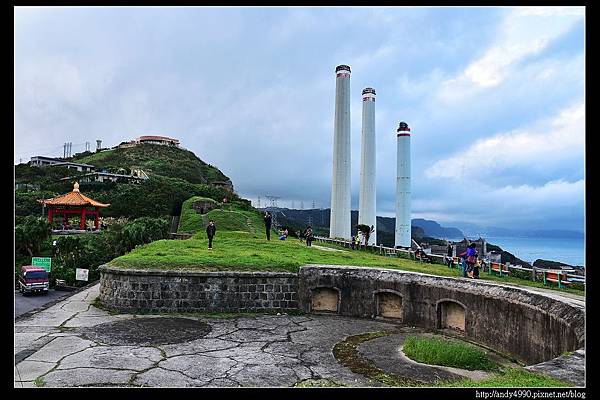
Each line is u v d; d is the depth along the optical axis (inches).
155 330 503.8
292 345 457.7
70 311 605.9
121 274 612.4
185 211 2218.3
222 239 1040.8
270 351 431.8
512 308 450.3
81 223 1750.7
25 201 2139.5
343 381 353.4
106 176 2743.6
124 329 506.0
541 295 426.6
